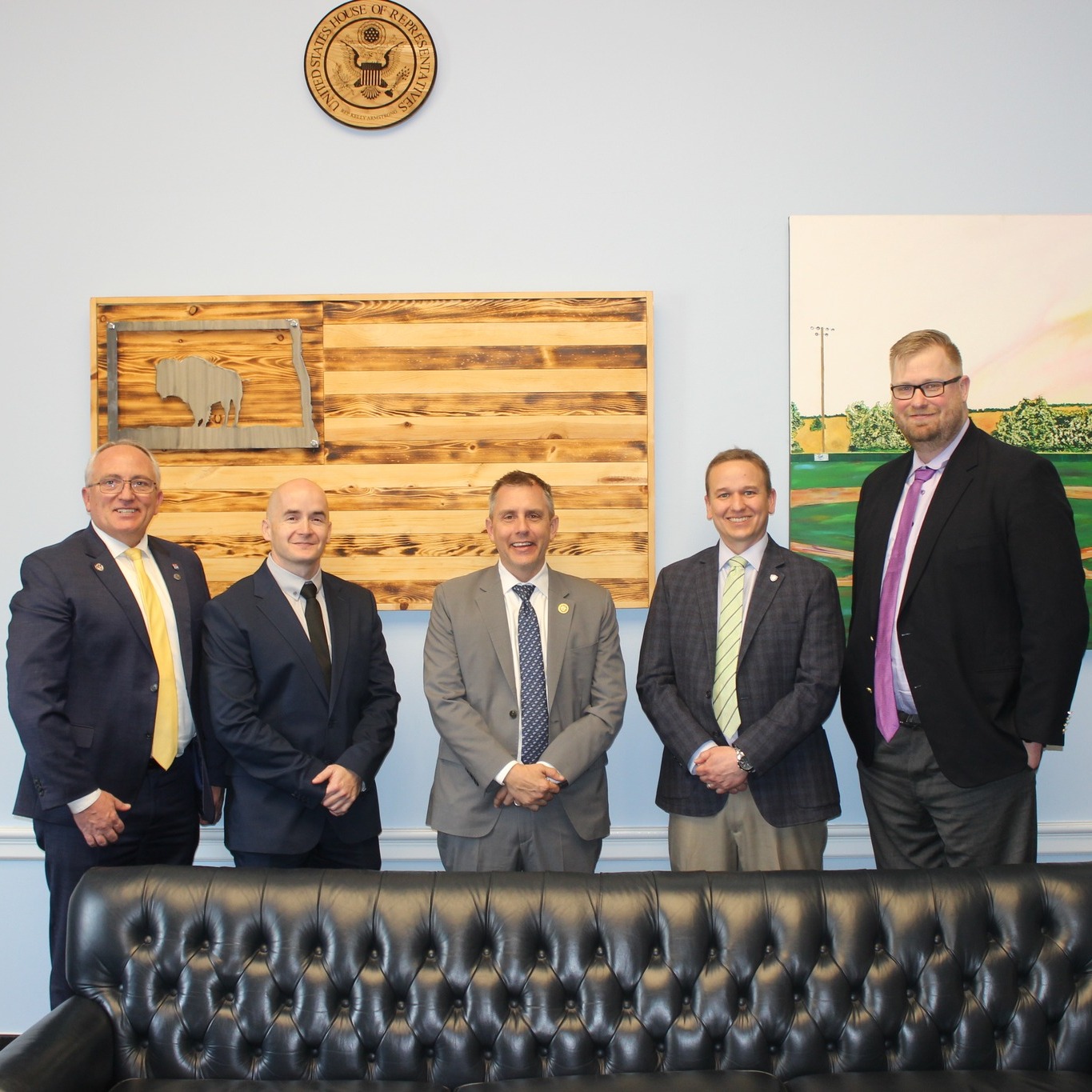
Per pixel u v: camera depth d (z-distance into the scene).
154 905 1.70
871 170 2.62
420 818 2.67
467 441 2.60
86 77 2.64
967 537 2.00
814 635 2.09
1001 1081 1.56
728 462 2.17
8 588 2.65
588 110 2.62
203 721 2.17
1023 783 2.01
